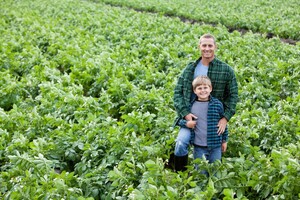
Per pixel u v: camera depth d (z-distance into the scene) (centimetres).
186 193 556
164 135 728
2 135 757
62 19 2066
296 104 810
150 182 539
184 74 613
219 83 606
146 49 1333
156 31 1580
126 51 1334
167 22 1772
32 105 951
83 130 762
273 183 567
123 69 1138
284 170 548
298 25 1730
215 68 602
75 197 570
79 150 731
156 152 664
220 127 599
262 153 652
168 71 1153
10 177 636
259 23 1844
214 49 593
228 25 1945
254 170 584
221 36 1511
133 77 1101
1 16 2141
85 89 1105
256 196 598
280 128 711
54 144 719
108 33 1636
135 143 668
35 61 1246
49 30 1702
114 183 593
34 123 805
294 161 543
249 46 1327
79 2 2725
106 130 737
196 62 613
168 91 938
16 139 726
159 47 1343
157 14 2162
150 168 576
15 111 833
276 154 581
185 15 2184
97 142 707
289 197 539
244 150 678
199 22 2092
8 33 1667
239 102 880
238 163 609
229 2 2578
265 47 1344
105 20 1886
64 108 877
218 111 599
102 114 848
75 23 1916
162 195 531
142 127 765
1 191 615
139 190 575
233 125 746
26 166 630
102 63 1163
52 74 1098
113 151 681
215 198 583
